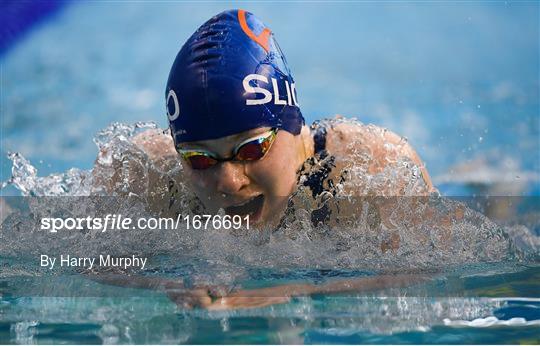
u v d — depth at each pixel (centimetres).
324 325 620
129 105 2009
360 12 2911
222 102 761
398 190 923
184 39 2528
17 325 634
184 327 618
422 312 664
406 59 2428
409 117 1964
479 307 686
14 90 2114
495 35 2603
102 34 2555
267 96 788
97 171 998
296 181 860
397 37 2630
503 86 2177
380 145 970
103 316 653
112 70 2289
